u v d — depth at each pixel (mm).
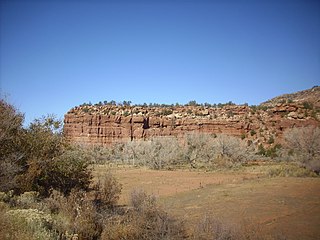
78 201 13258
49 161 16062
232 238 9844
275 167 37688
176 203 18250
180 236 10523
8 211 8984
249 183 24656
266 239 10102
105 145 94562
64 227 9859
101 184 16984
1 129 14523
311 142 48656
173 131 93625
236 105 100438
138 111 104688
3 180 13484
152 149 60625
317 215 13297
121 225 10852
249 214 14195
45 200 13164
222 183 26625
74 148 18047
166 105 114062
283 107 87375
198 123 91500
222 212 14984
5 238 7238
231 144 53938
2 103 15352
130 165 57688
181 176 36281
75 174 17062
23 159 15617
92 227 10867
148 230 10602
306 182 23250
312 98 99875
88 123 98125
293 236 10641
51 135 17188
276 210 14633
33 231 8250
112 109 107188
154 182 30625
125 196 21016
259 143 75625
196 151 54969
